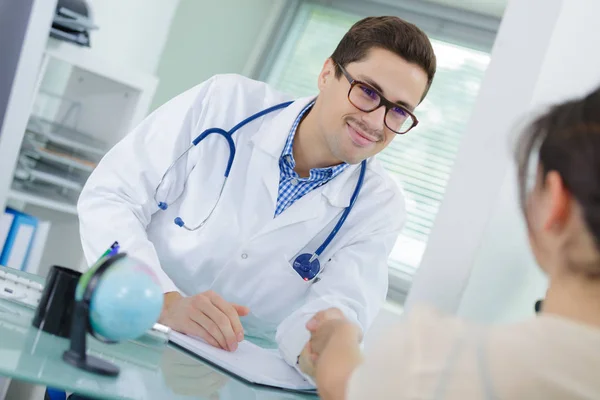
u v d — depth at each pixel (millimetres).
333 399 783
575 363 544
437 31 3477
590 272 555
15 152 2291
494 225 1529
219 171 1579
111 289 867
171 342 1157
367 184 1630
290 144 1578
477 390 554
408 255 3309
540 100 1519
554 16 1512
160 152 1565
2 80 2283
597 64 1618
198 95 1630
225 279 1531
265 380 1094
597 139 548
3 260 2357
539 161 588
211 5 3441
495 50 1556
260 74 3691
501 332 579
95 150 2615
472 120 1561
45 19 2258
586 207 543
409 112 1478
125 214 1464
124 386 849
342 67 1495
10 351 830
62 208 2547
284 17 3721
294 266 1539
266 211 1563
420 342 598
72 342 869
